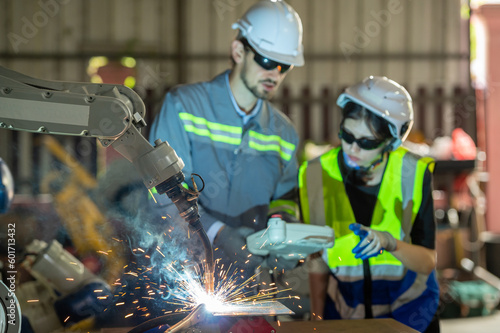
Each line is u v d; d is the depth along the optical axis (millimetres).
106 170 2717
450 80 7016
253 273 2213
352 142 2102
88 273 1990
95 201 3020
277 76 2312
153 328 1441
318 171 2293
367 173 2184
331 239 2070
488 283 4402
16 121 1339
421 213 2180
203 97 2385
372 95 2055
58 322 1898
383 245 2033
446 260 4539
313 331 1646
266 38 2262
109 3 6664
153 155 1354
